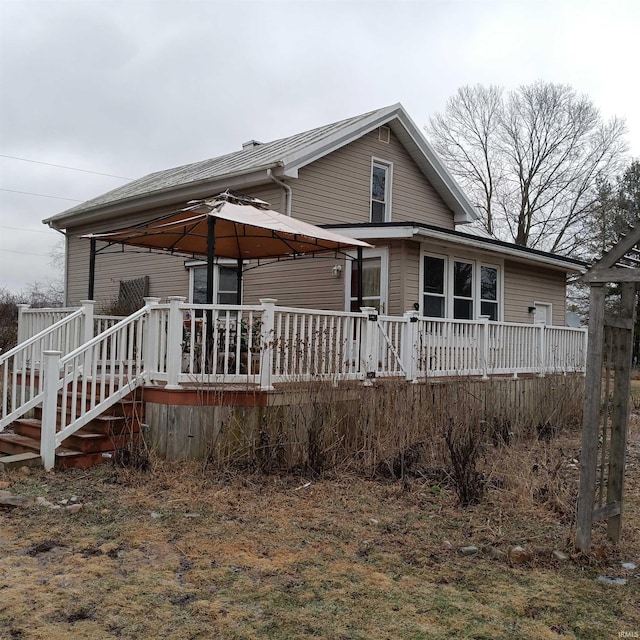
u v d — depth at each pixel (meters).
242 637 3.24
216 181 12.57
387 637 3.28
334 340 7.98
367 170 13.90
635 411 13.38
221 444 6.88
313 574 4.12
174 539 4.73
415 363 8.88
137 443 7.08
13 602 3.56
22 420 7.85
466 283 12.73
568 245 32.78
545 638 3.33
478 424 8.30
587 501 4.57
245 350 7.68
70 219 16.64
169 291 14.60
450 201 15.95
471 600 3.80
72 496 5.74
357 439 7.39
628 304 4.79
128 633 3.24
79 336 8.77
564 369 12.20
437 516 5.55
